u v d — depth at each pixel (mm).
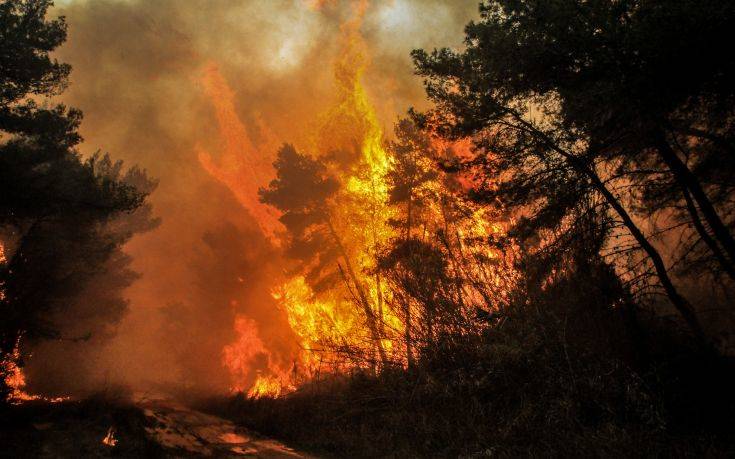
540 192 11000
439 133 12172
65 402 15070
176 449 10141
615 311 9641
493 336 9680
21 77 13609
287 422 12773
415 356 10867
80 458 8773
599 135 9914
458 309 10398
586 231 10633
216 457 9523
